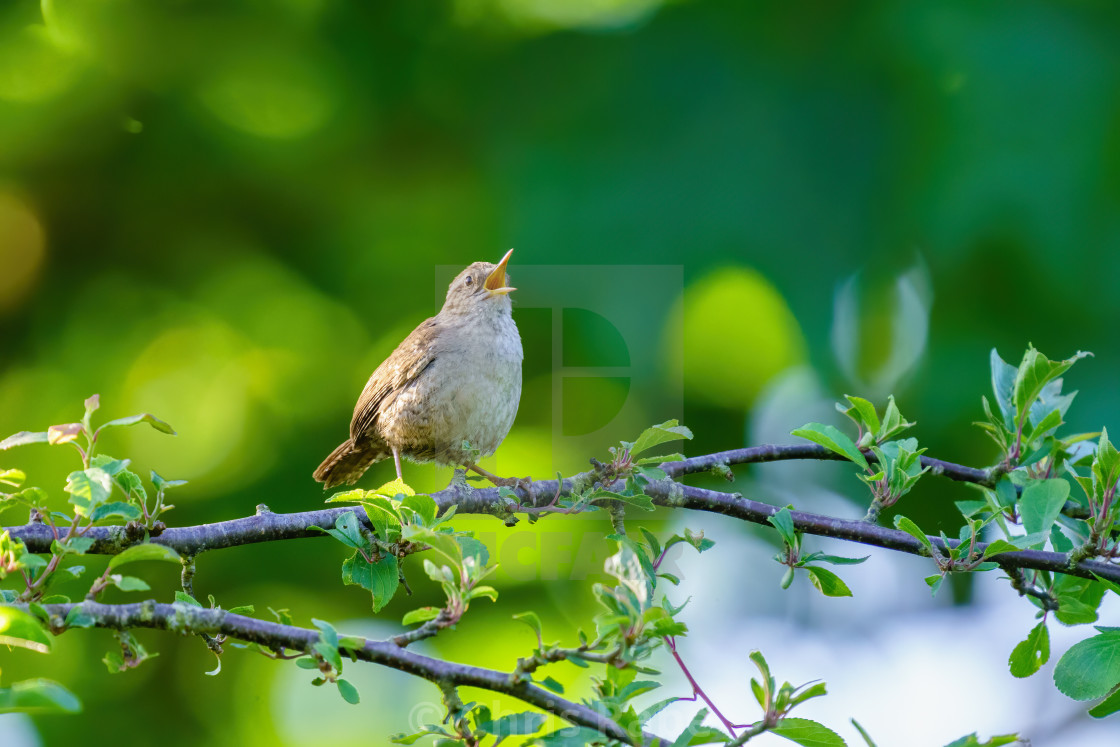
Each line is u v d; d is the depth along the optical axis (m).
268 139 12.01
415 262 12.13
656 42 11.83
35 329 11.98
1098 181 10.01
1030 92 10.28
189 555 4.87
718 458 6.05
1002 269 10.34
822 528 5.55
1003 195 10.02
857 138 11.00
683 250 10.91
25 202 11.87
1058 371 5.53
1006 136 10.19
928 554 5.45
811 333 10.71
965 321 10.63
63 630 3.96
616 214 11.11
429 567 4.09
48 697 3.37
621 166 11.31
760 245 10.89
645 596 3.93
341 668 4.12
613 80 11.76
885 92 11.03
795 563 5.23
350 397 11.88
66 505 10.98
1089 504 5.53
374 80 12.27
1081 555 5.20
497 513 5.82
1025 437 5.69
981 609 12.45
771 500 12.10
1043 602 5.62
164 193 12.06
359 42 12.27
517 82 12.14
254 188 12.16
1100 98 10.22
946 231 10.21
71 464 11.27
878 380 11.05
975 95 10.39
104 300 12.11
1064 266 9.95
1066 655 5.11
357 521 4.89
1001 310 10.57
